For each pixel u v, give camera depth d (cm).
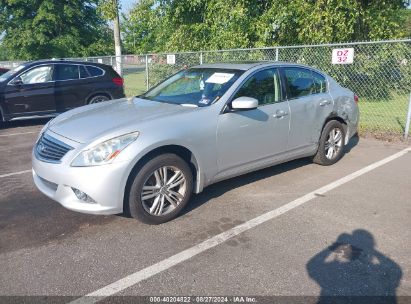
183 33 1473
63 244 350
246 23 1240
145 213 373
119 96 1005
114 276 302
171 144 376
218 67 497
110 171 344
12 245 349
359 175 536
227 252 336
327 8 1105
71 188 353
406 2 1327
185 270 310
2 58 3778
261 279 297
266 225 386
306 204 437
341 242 351
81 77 948
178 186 396
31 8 3428
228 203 440
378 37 1198
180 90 484
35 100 889
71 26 3509
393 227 379
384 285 288
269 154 481
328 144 573
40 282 294
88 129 373
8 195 468
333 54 832
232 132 426
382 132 802
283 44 1241
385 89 1146
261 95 467
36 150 397
